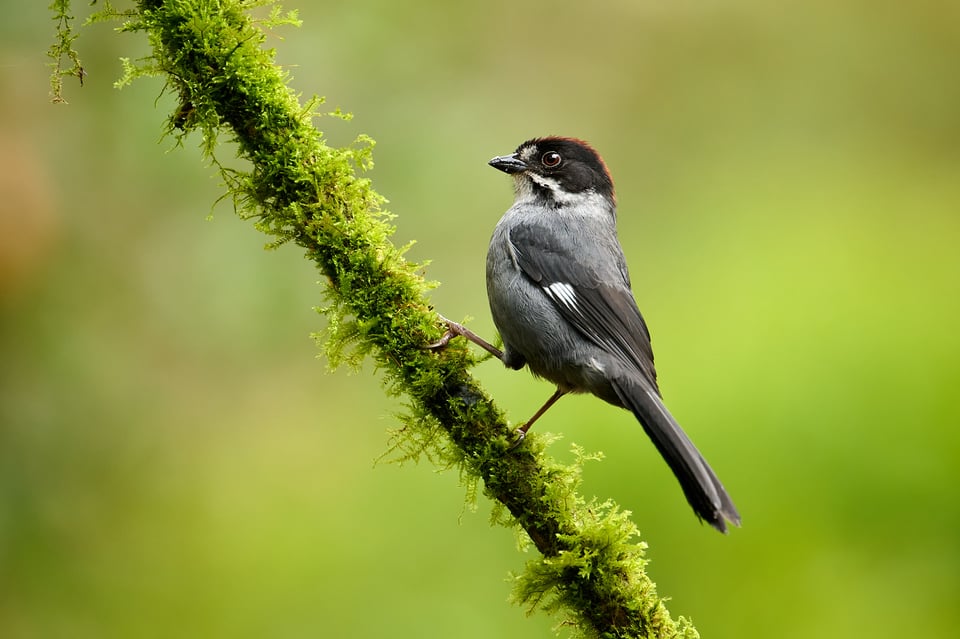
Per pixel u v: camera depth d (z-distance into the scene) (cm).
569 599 666
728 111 1867
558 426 1120
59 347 1223
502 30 1733
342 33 1330
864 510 1083
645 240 1541
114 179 1247
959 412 1105
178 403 1303
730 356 1189
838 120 1883
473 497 705
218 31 700
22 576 1172
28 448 1202
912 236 1372
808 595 1051
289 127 712
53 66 860
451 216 1370
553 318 862
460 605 1088
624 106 1827
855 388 1133
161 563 1216
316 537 1195
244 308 1273
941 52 1933
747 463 1106
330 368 742
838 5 1934
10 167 1200
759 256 1359
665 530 1062
